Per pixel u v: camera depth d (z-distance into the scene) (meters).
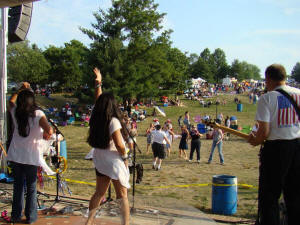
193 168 11.27
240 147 17.19
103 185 3.66
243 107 41.00
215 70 121.56
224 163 12.35
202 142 19.09
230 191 5.88
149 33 37.81
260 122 2.95
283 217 3.17
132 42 36.25
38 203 5.18
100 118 3.46
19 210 4.37
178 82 48.59
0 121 7.30
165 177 9.66
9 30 6.38
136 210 3.54
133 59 36.53
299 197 2.90
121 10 36.19
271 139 2.96
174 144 18.27
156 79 37.72
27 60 48.38
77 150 15.91
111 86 33.81
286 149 2.88
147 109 38.09
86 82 35.16
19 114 4.20
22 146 4.25
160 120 30.73
